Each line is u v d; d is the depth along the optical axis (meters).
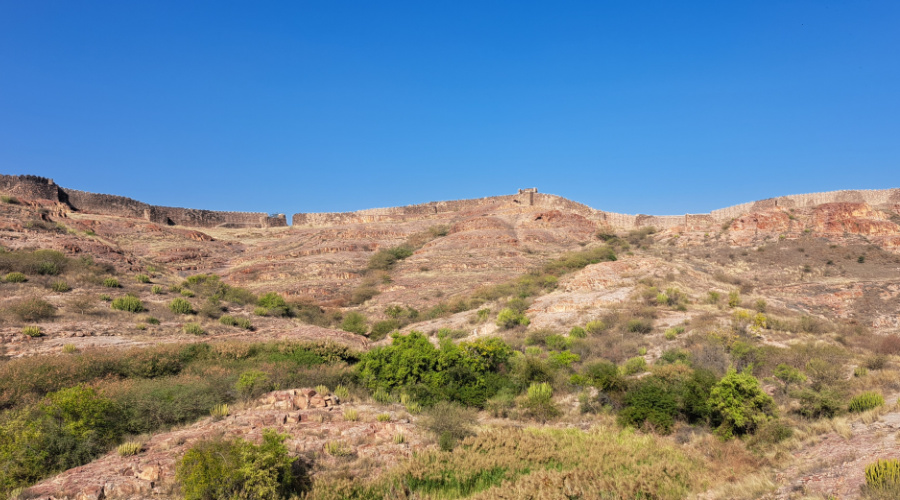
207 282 51.28
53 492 12.02
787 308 44.97
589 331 35.50
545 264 66.50
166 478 12.91
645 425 19.83
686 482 14.02
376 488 13.25
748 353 26.16
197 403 18.28
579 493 13.38
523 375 25.41
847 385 20.06
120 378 21.28
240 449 12.95
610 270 51.06
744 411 17.77
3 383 18.17
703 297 43.28
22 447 13.40
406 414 19.81
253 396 20.34
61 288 35.97
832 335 32.22
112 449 14.91
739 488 12.66
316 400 19.92
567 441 17.69
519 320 40.09
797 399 19.83
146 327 31.61
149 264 55.75
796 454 14.58
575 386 24.88
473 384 24.91
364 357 26.47
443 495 13.45
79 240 51.50
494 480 14.38
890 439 13.35
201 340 30.39
